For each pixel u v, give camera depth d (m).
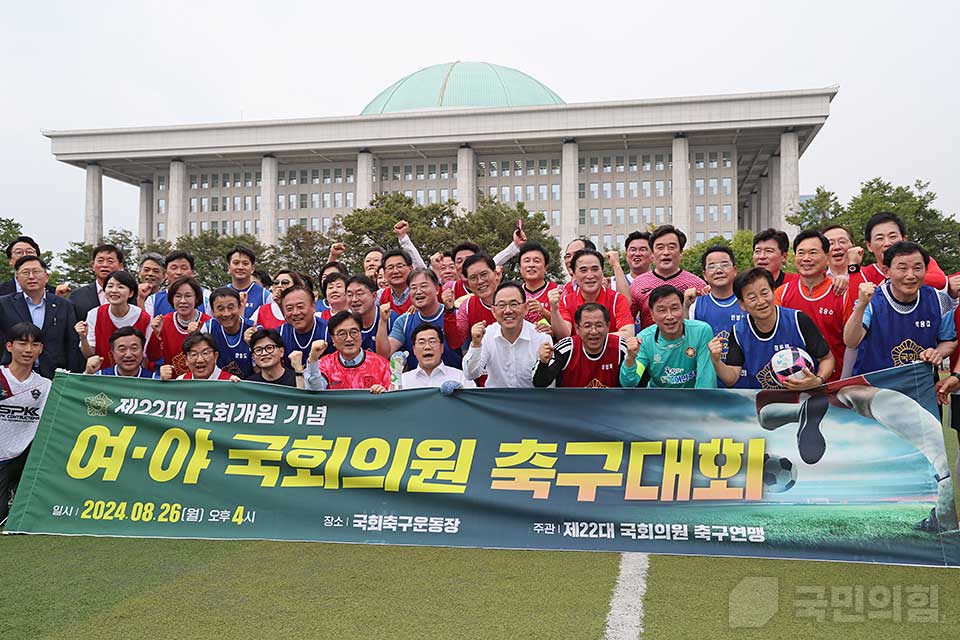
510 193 68.69
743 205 86.81
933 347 5.05
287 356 6.37
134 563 4.43
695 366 4.96
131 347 5.83
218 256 48.41
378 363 5.74
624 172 67.62
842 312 5.51
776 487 4.32
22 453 5.59
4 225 28.84
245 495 4.87
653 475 4.46
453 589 3.95
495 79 78.50
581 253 5.89
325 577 4.16
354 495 4.74
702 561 4.43
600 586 3.98
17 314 6.36
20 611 3.67
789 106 57.72
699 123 59.16
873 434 4.29
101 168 69.94
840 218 34.31
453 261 7.94
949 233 31.62
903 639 3.31
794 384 4.42
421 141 63.06
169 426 5.12
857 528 4.17
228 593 3.91
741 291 4.84
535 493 4.55
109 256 7.07
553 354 5.09
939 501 4.12
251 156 67.31
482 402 4.82
